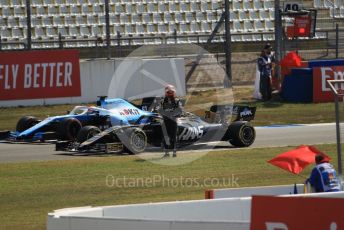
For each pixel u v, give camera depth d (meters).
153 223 24.88
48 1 109.25
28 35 85.19
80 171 49.50
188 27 113.00
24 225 35.94
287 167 37.91
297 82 87.44
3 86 81.75
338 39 109.44
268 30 116.31
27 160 54.50
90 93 87.31
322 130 69.81
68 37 104.94
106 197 41.94
